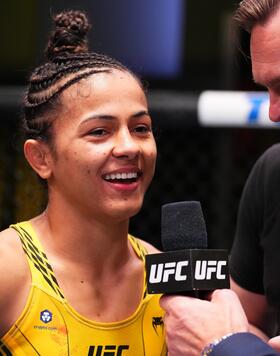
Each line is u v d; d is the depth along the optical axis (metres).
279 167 2.87
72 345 2.35
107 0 4.96
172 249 2.34
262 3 2.56
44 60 2.71
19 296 2.35
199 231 2.36
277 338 2.38
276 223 2.86
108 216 2.39
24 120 2.54
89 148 2.36
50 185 2.46
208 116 3.89
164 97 3.92
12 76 5.30
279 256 2.86
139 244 2.61
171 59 5.09
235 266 3.05
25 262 2.38
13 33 5.37
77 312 2.38
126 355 2.41
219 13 5.18
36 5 5.13
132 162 2.38
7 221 4.14
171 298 2.32
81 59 2.46
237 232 3.07
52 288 2.36
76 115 2.37
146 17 5.00
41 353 2.31
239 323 2.26
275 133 4.33
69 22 2.55
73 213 2.42
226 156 4.10
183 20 5.11
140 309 2.47
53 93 2.41
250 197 2.97
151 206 4.59
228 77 4.48
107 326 2.40
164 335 2.48
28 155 2.49
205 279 2.30
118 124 2.38
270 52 2.53
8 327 2.34
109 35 4.98
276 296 2.87
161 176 4.56
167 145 4.53
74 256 2.43
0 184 4.14
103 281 2.46
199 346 2.24
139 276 2.52
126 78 2.42
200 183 4.52
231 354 2.19
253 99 3.85
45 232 2.47
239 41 2.88
